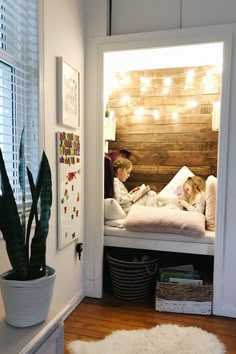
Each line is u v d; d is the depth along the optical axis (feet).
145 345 5.80
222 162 6.91
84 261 7.97
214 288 7.16
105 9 7.41
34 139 5.54
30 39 5.45
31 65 5.48
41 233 3.70
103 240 8.00
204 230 7.39
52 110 6.00
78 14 7.17
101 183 7.79
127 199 8.94
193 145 9.66
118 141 10.24
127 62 8.87
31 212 3.76
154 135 9.95
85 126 7.75
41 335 3.23
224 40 6.70
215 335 6.22
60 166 6.29
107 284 8.79
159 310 7.28
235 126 6.80
